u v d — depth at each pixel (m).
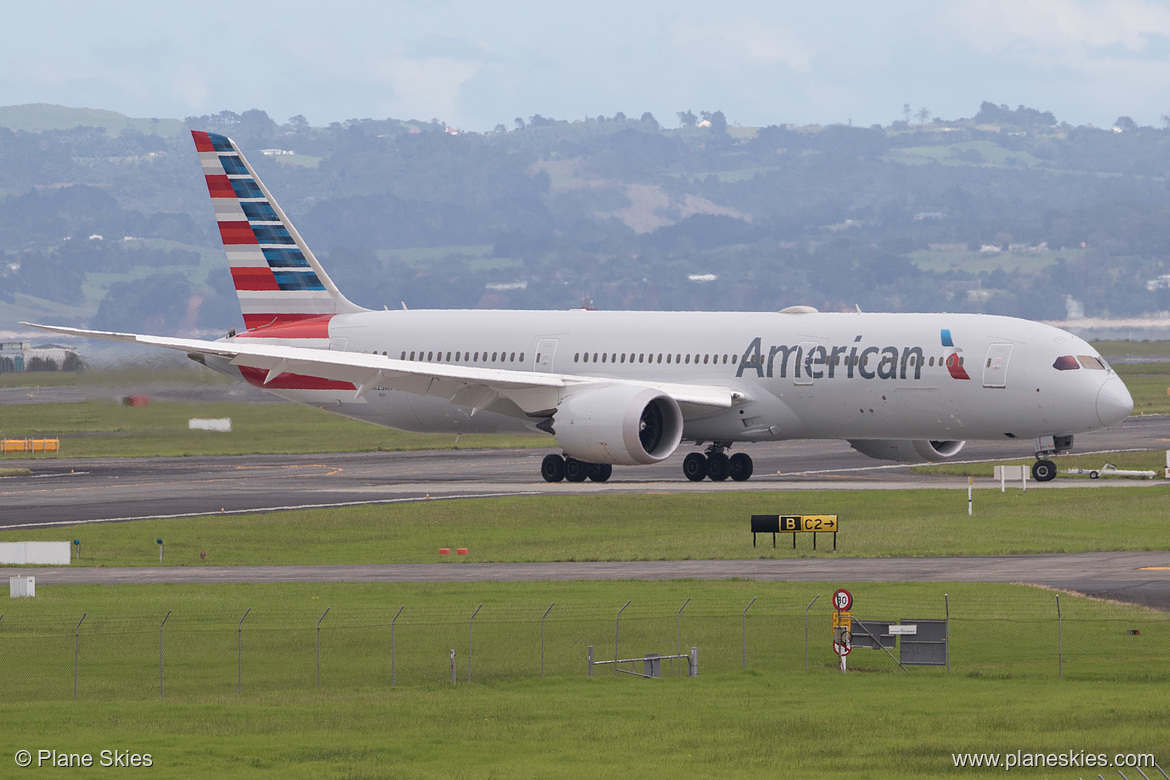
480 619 128.50
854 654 117.75
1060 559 157.88
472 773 82.62
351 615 130.50
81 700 103.38
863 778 81.50
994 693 103.12
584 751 87.56
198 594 141.88
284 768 83.81
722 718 95.88
